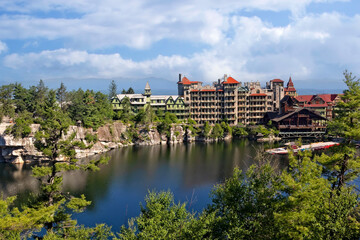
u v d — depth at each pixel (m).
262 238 29.02
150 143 141.38
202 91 168.12
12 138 95.56
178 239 28.98
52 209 28.89
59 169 36.47
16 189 70.19
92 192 69.44
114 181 78.31
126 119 140.88
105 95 147.38
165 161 102.56
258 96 172.75
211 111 170.25
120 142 134.50
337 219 27.22
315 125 153.88
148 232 29.75
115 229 50.72
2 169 89.25
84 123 117.31
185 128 151.00
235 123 169.88
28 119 102.00
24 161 99.12
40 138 38.12
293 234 25.67
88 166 37.53
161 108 164.00
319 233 26.36
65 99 127.19
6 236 26.19
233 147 129.75
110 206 60.97
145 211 35.72
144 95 163.00
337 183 34.44
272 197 30.97
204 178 80.88
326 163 33.97
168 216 32.78
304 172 28.20
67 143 38.66
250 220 31.16
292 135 152.12
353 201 29.16
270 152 109.12
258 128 155.25
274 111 175.50
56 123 38.34
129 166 95.19
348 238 27.12
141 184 75.69
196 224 30.27
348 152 32.72
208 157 108.56
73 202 34.56
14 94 114.50
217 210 34.16
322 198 29.19
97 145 118.25
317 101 167.25
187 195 67.12
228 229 30.31
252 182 33.44
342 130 34.09
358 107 33.88
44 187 35.22
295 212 26.11
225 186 36.12
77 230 34.62
